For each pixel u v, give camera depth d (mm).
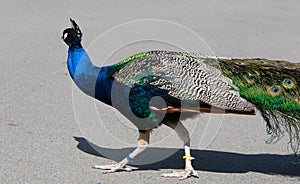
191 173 6996
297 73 6836
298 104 6691
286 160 7570
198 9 17703
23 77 10789
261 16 17078
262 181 6914
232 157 7656
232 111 6684
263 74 6777
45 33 14227
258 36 14641
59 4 17688
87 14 16344
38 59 12031
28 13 16344
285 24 16156
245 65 6863
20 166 7117
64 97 9766
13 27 14734
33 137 8039
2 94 9812
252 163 7469
